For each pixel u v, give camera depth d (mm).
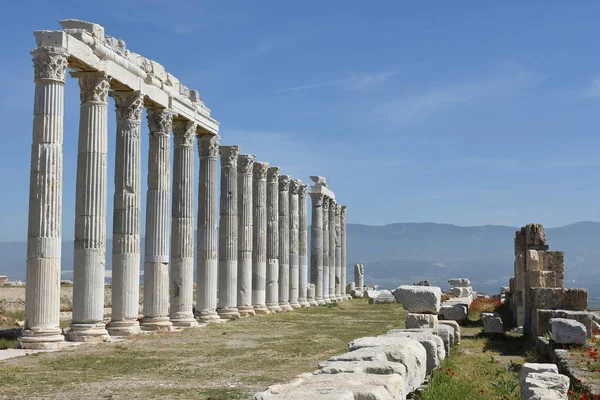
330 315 49312
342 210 90312
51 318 27469
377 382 12805
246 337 32750
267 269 56000
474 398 16188
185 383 19719
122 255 33031
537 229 36312
